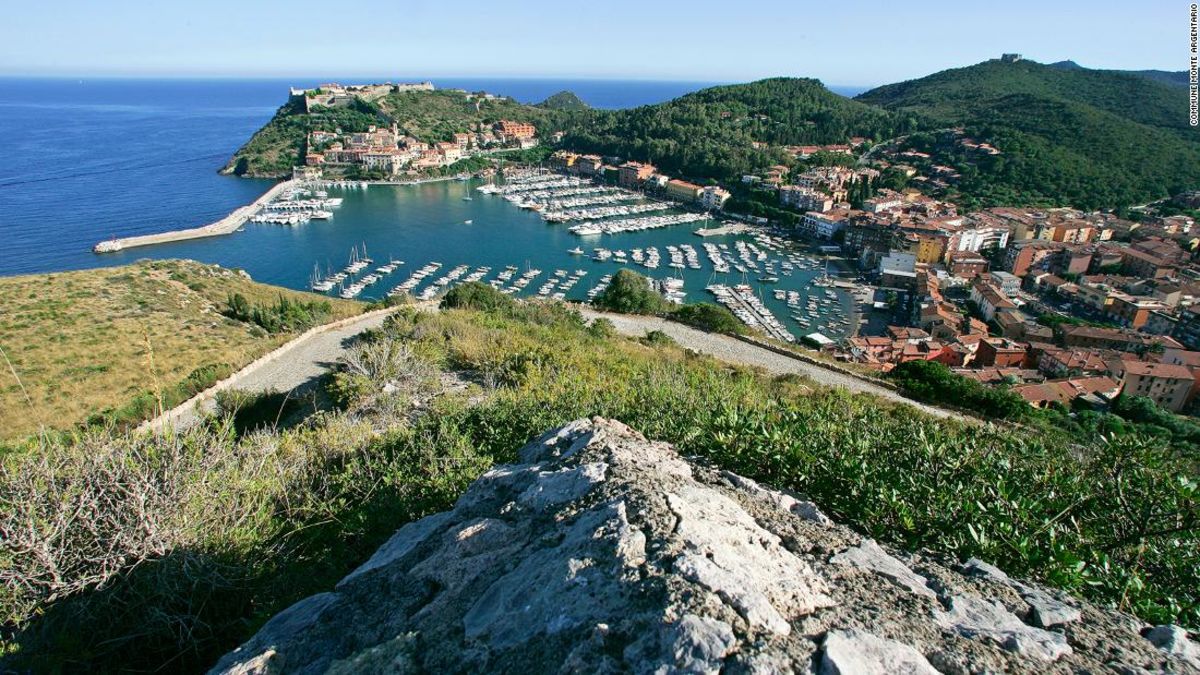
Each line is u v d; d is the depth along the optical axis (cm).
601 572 351
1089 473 704
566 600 339
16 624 499
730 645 286
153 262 5500
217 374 2395
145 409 2064
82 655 500
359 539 707
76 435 667
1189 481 615
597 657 297
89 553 550
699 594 317
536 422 977
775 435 691
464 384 1881
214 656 548
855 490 610
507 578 394
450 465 841
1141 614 472
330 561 654
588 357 2116
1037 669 318
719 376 1908
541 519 466
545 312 3753
